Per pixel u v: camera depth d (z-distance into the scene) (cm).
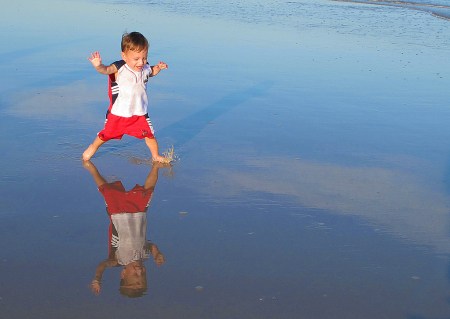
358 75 859
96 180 405
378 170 450
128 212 352
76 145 482
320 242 319
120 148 483
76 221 336
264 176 427
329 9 1830
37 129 520
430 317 249
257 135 538
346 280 278
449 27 1509
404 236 331
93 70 800
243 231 330
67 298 254
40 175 409
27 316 240
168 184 403
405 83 815
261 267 288
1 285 263
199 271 282
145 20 1353
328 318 245
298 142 520
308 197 387
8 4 1488
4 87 679
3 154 449
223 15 1538
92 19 1320
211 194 387
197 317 243
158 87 730
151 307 249
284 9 1773
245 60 938
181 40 1102
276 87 757
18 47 946
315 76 839
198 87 739
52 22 1241
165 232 325
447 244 322
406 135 556
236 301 256
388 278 281
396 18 1664
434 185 420
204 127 560
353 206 374
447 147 520
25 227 324
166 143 503
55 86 697
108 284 267
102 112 592
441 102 706
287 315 247
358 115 630
